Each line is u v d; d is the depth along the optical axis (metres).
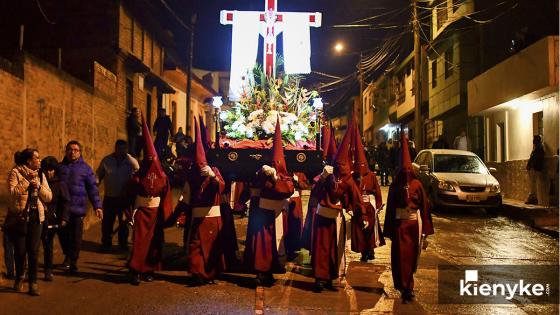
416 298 7.56
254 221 8.12
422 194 7.48
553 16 21.28
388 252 10.79
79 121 15.44
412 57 33.59
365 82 48.31
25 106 12.31
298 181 9.65
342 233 7.90
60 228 8.16
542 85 14.90
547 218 13.88
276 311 6.81
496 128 20.17
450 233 12.98
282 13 11.04
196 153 8.02
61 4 19.61
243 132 9.55
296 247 9.71
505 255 10.61
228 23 11.02
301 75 10.97
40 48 19.53
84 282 8.01
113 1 19.48
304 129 9.72
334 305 7.14
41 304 6.89
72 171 8.60
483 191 15.81
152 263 8.05
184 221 8.48
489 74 19.11
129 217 9.62
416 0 23.92
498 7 23.30
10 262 7.92
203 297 7.34
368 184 9.40
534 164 15.60
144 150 8.24
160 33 25.28
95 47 19.41
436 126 31.06
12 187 7.21
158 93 25.86
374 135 49.69
